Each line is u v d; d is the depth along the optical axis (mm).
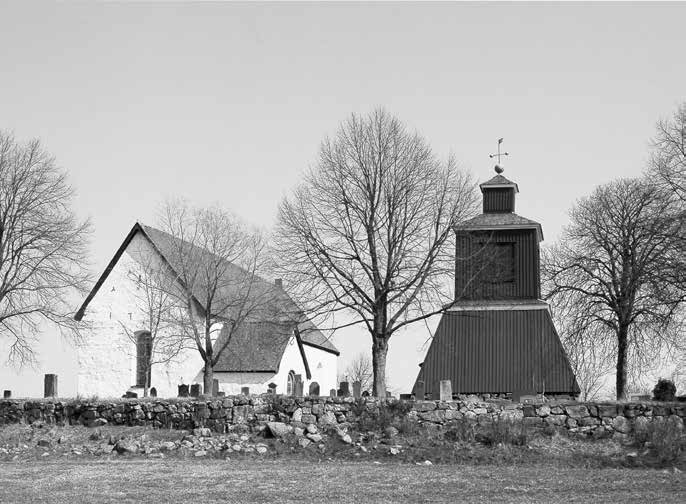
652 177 54469
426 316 54344
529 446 41969
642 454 40781
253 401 46312
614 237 60188
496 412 44062
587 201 64125
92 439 46406
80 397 50625
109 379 71812
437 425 44125
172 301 70000
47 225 60875
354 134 56219
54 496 33000
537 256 59688
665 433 41344
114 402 48562
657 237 54250
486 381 56500
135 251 72375
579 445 42188
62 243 61156
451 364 57344
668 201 53469
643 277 55281
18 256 60344
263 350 71000
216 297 70938
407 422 43969
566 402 43750
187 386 54469
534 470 38656
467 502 31250
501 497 32125
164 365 71375
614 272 60000
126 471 38750
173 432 46562
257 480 36125
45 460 42844
